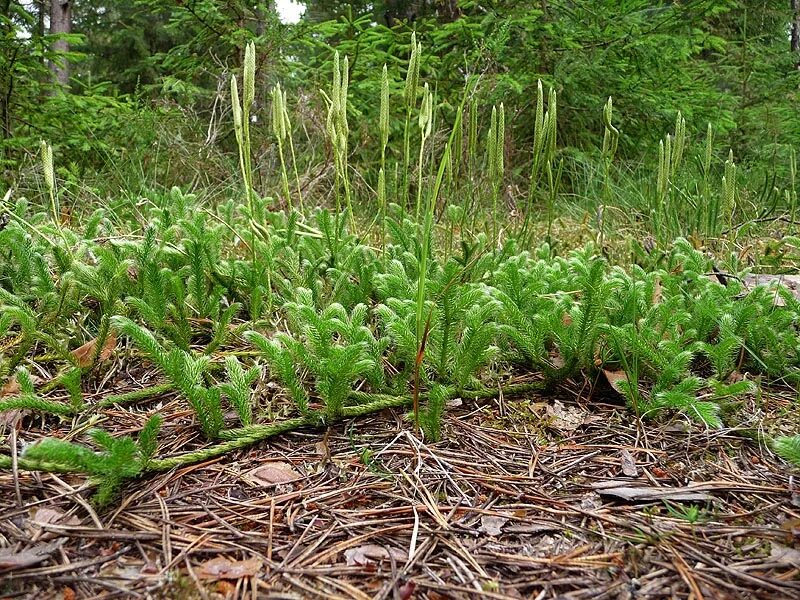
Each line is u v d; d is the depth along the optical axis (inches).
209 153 206.8
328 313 71.4
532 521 52.2
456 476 58.6
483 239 109.6
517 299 84.0
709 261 102.6
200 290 85.9
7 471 55.7
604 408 73.1
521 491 56.6
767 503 54.6
